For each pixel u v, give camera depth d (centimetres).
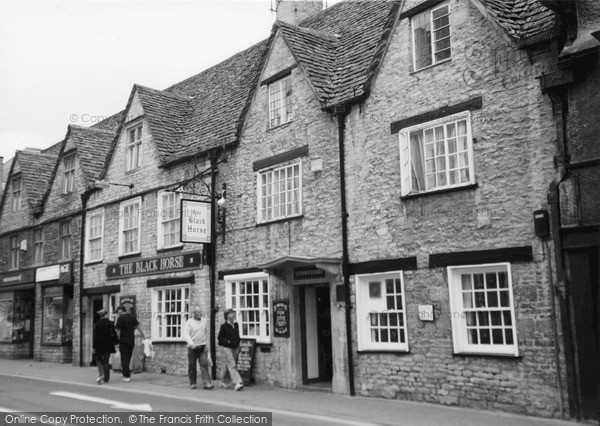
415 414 1002
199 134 1828
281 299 1421
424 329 1130
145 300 1845
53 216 2381
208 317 1616
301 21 2023
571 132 962
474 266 1062
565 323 934
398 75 1232
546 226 970
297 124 1434
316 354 1426
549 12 1042
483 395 1032
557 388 943
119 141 2061
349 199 1291
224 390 1366
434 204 1136
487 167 1062
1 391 1369
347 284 1269
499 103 1058
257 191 1525
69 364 2178
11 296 2605
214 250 1630
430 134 1174
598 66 937
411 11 1222
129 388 1419
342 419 982
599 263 909
